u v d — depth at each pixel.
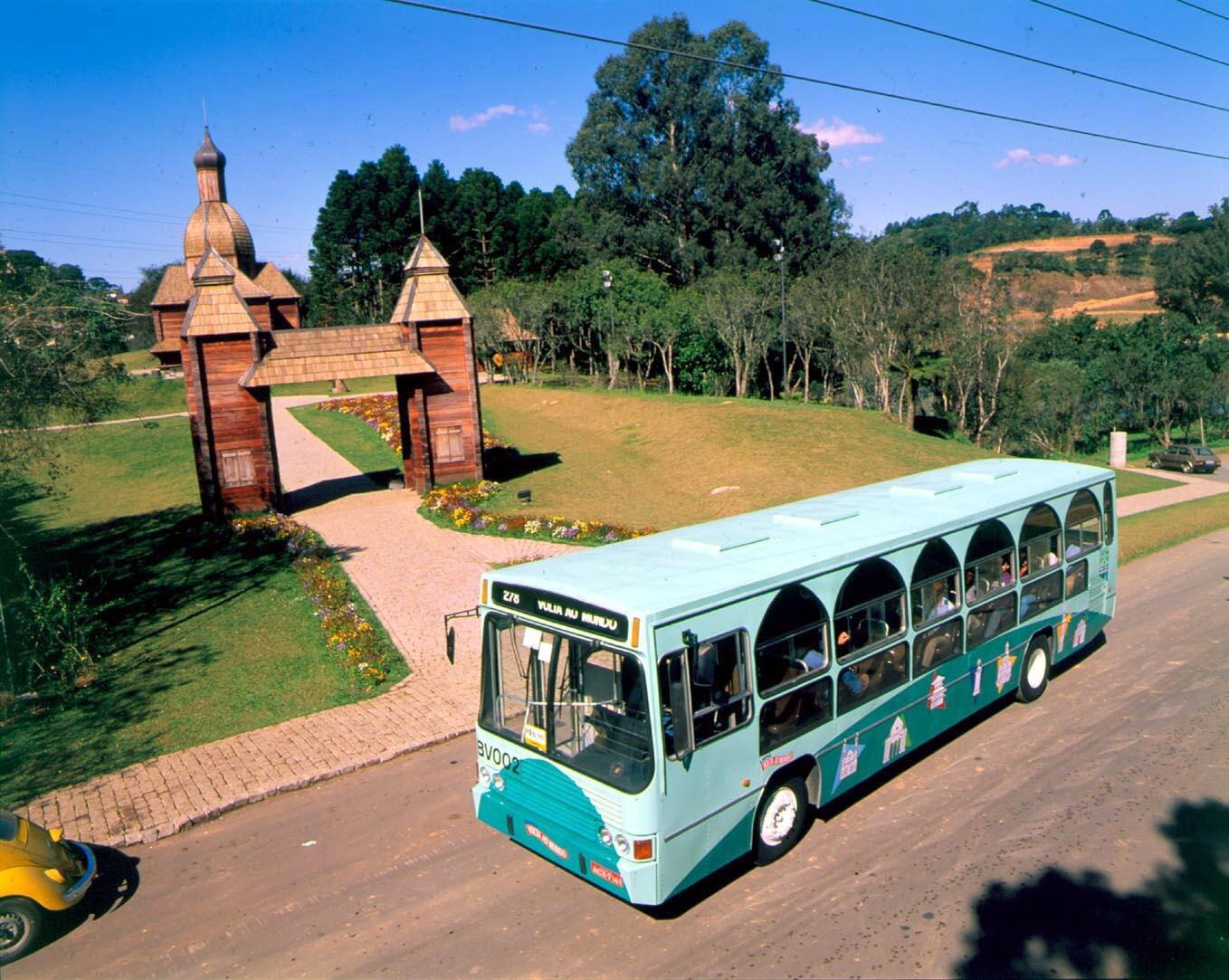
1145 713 11.79
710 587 7.84
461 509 26.31
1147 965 6.84
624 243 66.88
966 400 44.38
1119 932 7.25
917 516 10.73
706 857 7.73
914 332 42.34
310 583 19.33
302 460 37.78
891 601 9.66
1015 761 10.53
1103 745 10.87
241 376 26.92
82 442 42.69
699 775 7.58
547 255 78.31
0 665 15.01
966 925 7.43
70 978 7.30
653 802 7.18
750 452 33.28
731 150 66.50
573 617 7.73
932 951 7.10
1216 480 41.69
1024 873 8.16
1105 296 98.44
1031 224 139.62
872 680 9.41
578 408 46.59
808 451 33.25
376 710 12.91
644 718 7.21
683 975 6.95
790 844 8.77
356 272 78.12
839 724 9.03
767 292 53.12
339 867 8.82
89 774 11.20
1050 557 12.50
